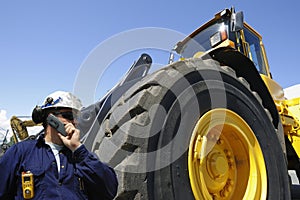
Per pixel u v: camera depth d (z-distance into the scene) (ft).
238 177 9.16
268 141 9.90
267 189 9.26
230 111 9.09
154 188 7.02
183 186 7.43
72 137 5.99
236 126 9.12
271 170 9.61
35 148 6.03
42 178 5.69
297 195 17.76
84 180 5.87
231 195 8.93
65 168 5.87
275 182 9.57
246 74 10.97
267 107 11.07
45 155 5.95
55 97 6.31
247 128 9.37
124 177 6.68
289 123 13.57
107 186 5.94
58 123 6.00
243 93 9.76
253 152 9.27
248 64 10.69
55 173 5.80
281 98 14.37
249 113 9.69
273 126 10.37
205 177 8.29
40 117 6.33
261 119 9.99
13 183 5.80
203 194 7.83
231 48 10.05
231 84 9.53
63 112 6.22
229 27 13.48
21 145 6.06
